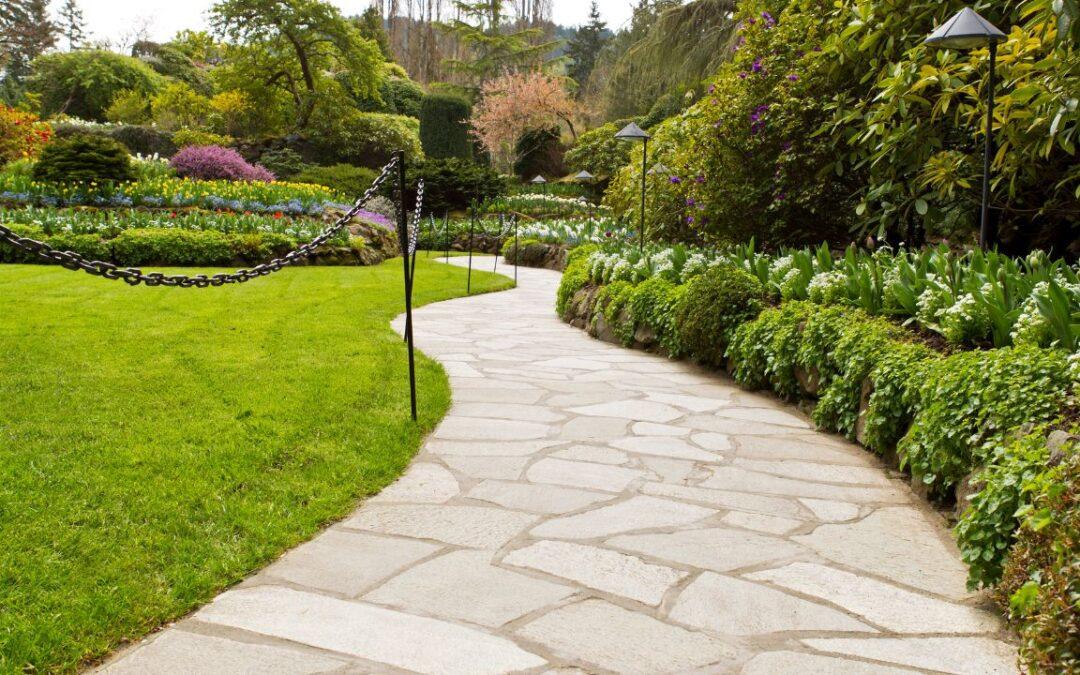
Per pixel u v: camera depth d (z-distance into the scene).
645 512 2.93
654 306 6.53
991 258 4.33
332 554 2.51
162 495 2.83
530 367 5.78
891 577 2.43
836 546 2.66
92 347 5.27
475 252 21.39
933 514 3.00
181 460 3.19
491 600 2.21
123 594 2.14
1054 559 1.88
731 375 5.58
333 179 25.14
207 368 4.81
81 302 7.27
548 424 4.18
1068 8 4.16
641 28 21.11
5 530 2.46
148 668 1.84
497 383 5.19
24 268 9.83
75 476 2.94
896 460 3.55
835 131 6.94
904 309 4.21
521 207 25.75
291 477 3.12
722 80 8.06
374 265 13.57
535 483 3.23
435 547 2.57
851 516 2.96
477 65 40.53
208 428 3.62
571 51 53.22
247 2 27.22
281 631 2.02
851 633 2.08
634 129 9.02
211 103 29.36
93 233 11.78
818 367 4.37
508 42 40.28
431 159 26.59
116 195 14.10
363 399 4.29
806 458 3.69
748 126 7.68
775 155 7.55
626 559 2.50
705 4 14.20
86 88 33.00
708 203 8.01
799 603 2.24
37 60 34.12
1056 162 5.86
